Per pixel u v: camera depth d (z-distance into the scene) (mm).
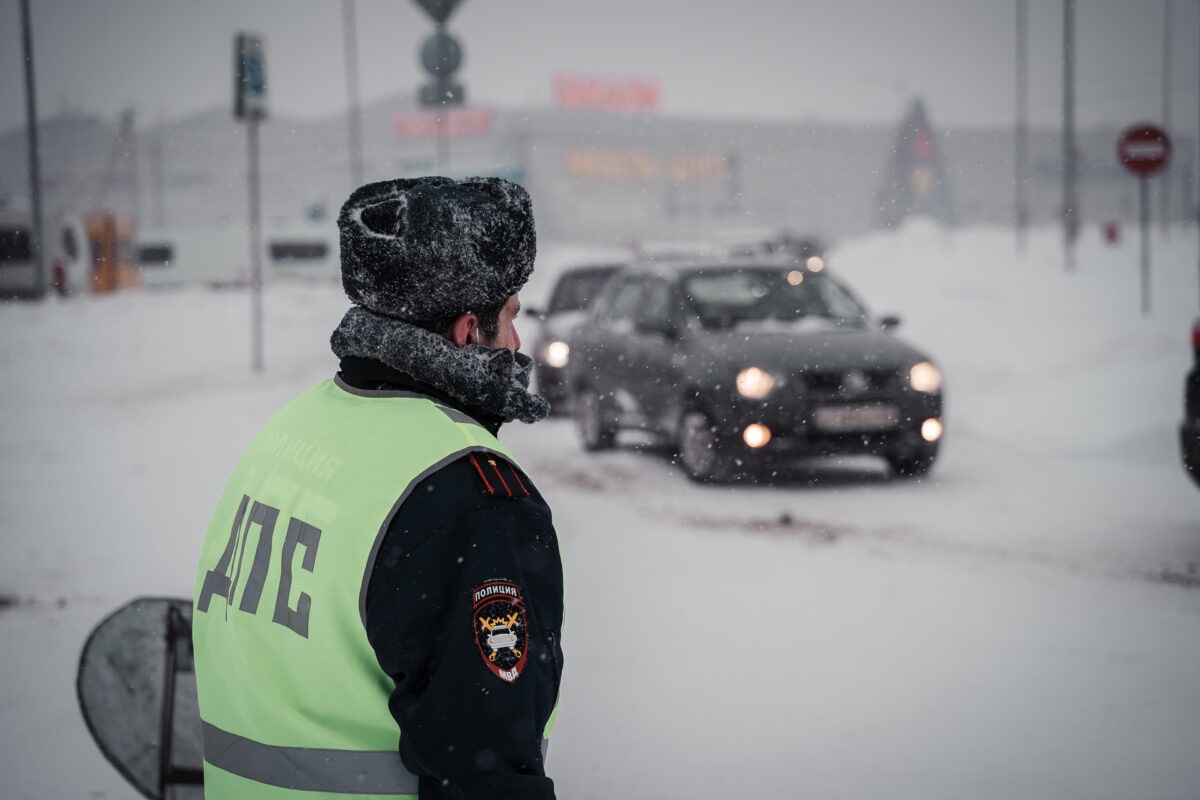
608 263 13203
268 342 18578
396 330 1475
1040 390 11641
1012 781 3361
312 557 1410
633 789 3346
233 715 1465
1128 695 4020
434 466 1384
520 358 1578
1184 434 6129
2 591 5430
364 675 1376
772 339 8477
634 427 9289
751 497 7848
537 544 1412
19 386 14609
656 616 5059
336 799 1376
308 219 49406
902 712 3900
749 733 3740
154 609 2574
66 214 33281
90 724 2555
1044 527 6668
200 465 8977
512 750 1325
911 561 5945
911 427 8141
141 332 19344
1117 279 17625
